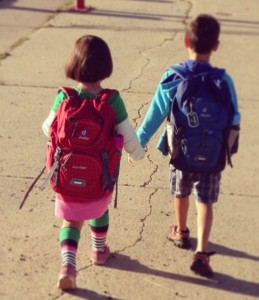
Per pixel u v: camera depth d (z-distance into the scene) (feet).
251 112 23.63
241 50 30.71
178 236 15.49
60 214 13.58
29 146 20.47
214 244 15.72
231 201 17.65
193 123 13.42
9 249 15.29
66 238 13.65
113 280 14.35
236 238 15.99
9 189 17.90
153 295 13.92
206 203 14.14
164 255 15.29
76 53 13.21
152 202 17.52
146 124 14.25
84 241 15.66
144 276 14.52
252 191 18.24
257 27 34.88
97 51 13.20
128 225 16.39
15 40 31.35
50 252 15.23
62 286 13.73
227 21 35.78
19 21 34.60
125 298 13.78
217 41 13.92
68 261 13.60
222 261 15.11
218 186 14.25
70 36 32.17
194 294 13.98
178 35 32.73
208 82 13.47
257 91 25.70
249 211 17.20
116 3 38.63
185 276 14.57
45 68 27.50
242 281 14.46
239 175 19.11
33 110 23.20
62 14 36.09
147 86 25.85
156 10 37.40
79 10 36.65
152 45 31.01
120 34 32.60
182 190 14.73
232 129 13.73
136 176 18.89
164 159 20.01
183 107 13.46
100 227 14.49
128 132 13.57
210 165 13.67
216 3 39.65
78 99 13.12
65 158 12.97
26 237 15.78
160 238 15.92
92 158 12.93
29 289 13.96
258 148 20.88
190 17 36.24
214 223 16.56
